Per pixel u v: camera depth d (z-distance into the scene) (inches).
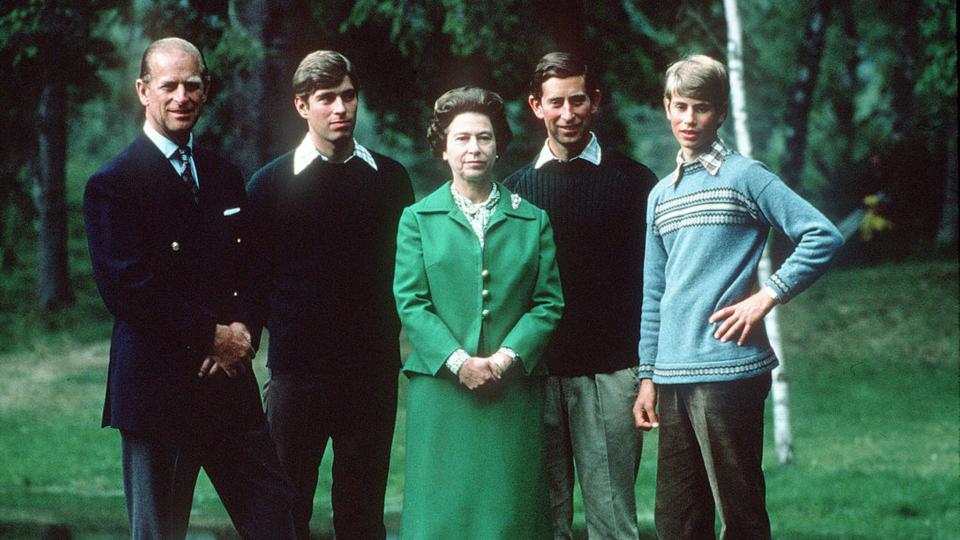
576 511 1368.1
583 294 753.6
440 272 700.7
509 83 1993.1
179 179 692.7
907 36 3476.9
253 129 1989.4
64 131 3117.6
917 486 1499.8
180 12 1953.7
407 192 802.2
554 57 743.7
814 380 2329.0
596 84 748.6
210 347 684.7
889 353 2485.2
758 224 663.8
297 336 781.9
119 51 2192.4
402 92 2269.9
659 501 688.4
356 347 786.8
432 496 696.4
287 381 786.2
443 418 696.4
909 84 3462.1
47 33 2055.9
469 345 695.7
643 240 761.6
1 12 2038.6
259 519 703.7
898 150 3435.0
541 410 709.3
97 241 677.3
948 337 2549.2
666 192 681.6
